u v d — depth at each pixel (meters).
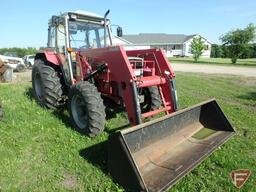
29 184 3.50
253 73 18.97
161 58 4.96
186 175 3.75
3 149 4.32
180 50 65.25
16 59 18.62
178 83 12.72
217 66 28.20
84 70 5.37
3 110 5.81
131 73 4.38
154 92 5.48
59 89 6.19
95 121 4.68
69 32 5.90
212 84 12.62
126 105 4.52
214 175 3.84
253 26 41.72
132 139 3.52
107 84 5.01
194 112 4.80
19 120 5.61
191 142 4.46
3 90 8.73
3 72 11.62
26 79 13.30
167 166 3.67
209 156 4.29
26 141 4.64
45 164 3.96
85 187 3.48
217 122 4.93
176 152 4.09
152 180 3.34
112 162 3.49
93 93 4.76
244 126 5.91
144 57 5.22
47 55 6.24
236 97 9.38
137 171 3.18
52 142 4.66
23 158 4.11
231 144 4.85
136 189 3.21
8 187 3.40
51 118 5.76
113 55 4.68
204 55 62.16
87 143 4.62
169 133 4.21
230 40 42.91
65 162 4.02
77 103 5.07
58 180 3.60
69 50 5.58
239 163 4.18
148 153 3.76
